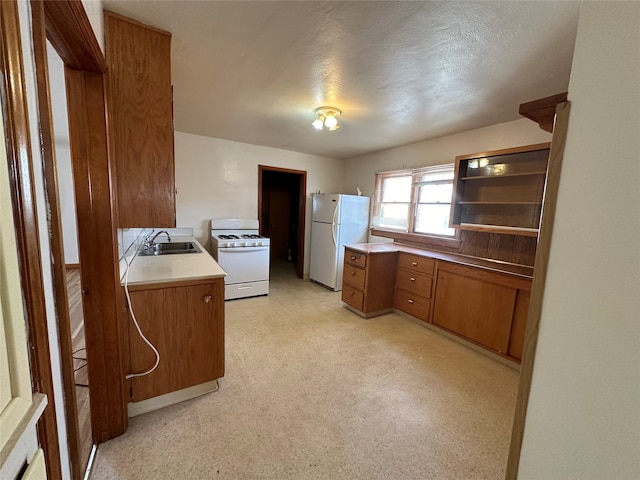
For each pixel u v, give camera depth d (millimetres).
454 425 1697
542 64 1733
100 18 1290
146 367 1673
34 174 612
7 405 479
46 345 615
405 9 1314
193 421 1653
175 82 2164
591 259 501
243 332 2861
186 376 1798
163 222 1608
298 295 4137
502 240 2857
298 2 1296
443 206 3508
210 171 4031
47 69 688
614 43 459
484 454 1502
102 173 1314
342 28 1474
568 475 555
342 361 2369
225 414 1719
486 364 2406
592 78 487
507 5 1255
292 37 1566
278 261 6719
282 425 1646
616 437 487
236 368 2217
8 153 509
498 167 2822
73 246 4219
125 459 1389
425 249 3545
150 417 1673
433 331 3031
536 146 2338
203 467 1364
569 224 528
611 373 486
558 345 557
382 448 1515
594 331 503
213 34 1550
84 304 1371
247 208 4363
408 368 2299
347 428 1643
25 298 560
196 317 1788
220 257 3676
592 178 493
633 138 444
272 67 1908
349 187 5121
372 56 1732
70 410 808
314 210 4801
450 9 1301
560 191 537
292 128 3363
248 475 1334
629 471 475
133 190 1533
